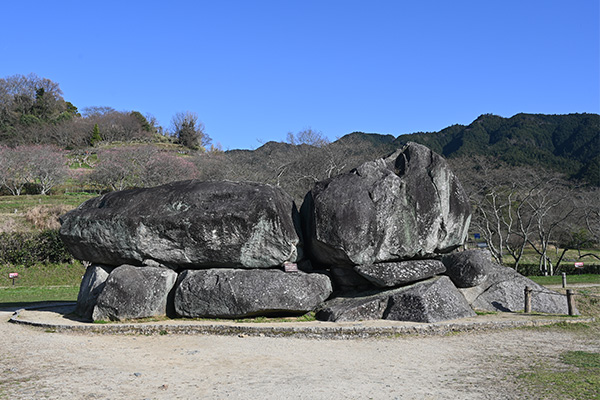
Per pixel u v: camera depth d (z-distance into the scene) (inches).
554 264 1419.8
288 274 521.7
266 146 1878.7
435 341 431.8
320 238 513.3
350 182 529.7
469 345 416.2
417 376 318.3
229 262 534.3
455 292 530.0
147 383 300.7
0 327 513.7
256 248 526.9
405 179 547.2
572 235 1550.2
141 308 509.4
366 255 515.2
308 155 1483.8
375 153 1521.9
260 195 531.2
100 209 567.5
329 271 563.8
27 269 1091.9
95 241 560.4
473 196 1344.7
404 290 515.2
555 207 1465.3
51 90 3892.7
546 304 595.8
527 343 424.8
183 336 455.8
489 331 474.6
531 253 1731.1
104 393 279.0
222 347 408.2
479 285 602.2
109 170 2016.5
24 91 3762.3
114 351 394.0
